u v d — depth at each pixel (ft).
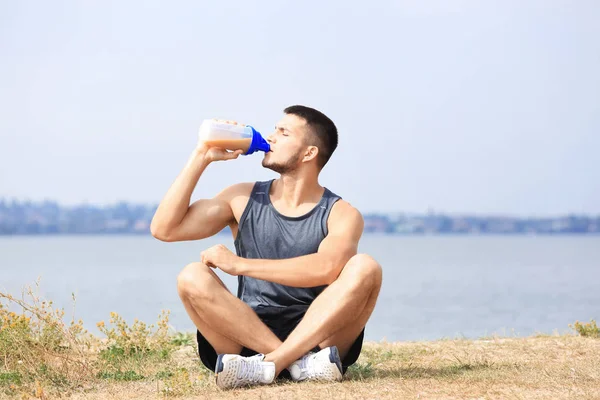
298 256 16.71
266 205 17.17
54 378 18.12
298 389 15.44
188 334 25.88
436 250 378.53
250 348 16.39
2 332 19.58
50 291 85.56
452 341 24.82
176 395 16.03
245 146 16.94
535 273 144.46
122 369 19.70
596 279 121.70
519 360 19.88
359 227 17.01
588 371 17.51
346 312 16.08
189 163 16.96
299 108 17.29
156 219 16.89
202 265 16.35
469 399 14.71
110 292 84.74
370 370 18.20
